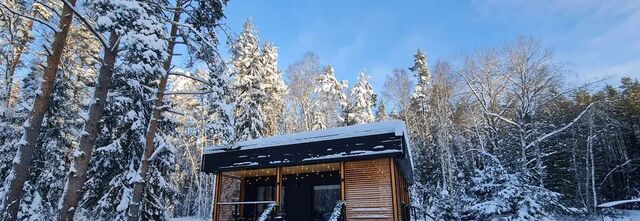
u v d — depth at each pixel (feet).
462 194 65.57
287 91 119.65
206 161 50.44
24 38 46.60
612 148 119.44
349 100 126.62
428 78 122.42
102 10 28.71
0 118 49.93
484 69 107.14
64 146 56.54
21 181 30.25
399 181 50.47
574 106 103.35
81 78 59.93
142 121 49.88
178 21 40.55
